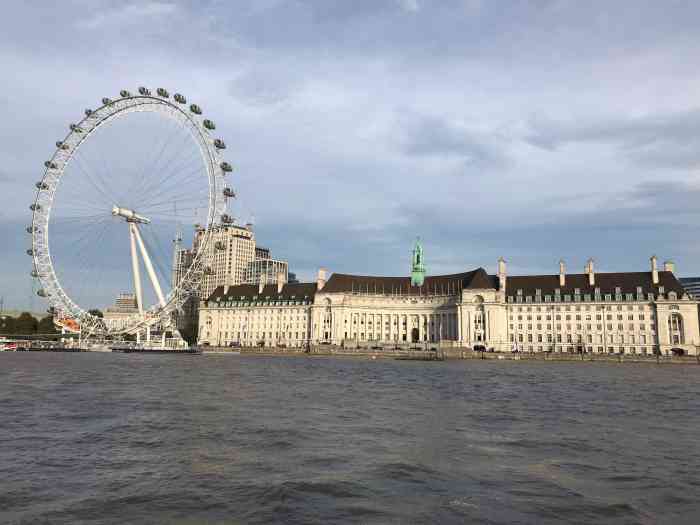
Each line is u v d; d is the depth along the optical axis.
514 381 88.00
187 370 104.19
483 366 140.62
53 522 21.80
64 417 45.00
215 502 24.19
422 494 25.52
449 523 21.97
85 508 23.34
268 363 141.00
